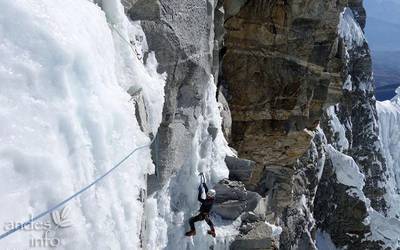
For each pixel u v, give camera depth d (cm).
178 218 986
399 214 6638
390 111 7775
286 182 2006
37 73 535
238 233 1091
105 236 578
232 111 1711
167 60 932
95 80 631
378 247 4694
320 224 4597
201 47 1054
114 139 652
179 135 999
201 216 988
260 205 1191
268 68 1689
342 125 5650
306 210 2944
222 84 1662
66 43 580
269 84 1711
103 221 583
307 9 1620
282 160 1942
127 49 788
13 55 517
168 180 958
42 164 498
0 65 499
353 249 4628
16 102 500
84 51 611
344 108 5828
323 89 1912
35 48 542
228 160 1233
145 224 827
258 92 1705
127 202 654
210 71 1138
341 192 4606
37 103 524
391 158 7488
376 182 6300
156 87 856
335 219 4653
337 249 4638
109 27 759
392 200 6575
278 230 1200
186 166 1051
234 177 1235
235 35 1608
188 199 1040
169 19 920
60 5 614
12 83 504
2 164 455
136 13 857
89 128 598
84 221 549
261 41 1642
